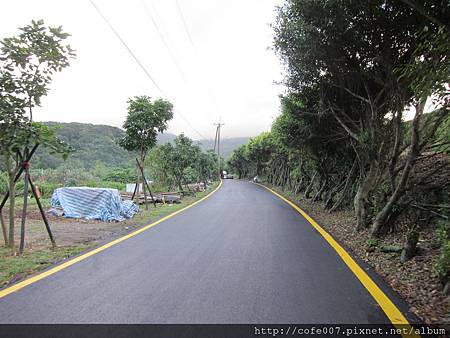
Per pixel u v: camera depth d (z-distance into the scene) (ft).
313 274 15.33
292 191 75.77
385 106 25.91
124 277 15.12
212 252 19.75
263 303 11.95
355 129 31.53
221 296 12.66
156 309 11.55
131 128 43.60
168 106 45.39
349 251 19.90
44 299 12.53
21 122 19.01
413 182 22.68
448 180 22.13
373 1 18.72
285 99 36.24
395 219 22.27
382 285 13.71
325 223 31.42
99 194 35.86
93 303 12.12
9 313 11.32
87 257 18.78
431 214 21.16
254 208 44.96
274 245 21.59
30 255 18.97
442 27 12.09
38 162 113.19
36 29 18.85
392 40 21.34
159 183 81.56
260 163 143.84
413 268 15.21
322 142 40.65
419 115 19.24
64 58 19.75
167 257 18.67
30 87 19.12
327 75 28.32
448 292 12.00
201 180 112.06
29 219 34.96
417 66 12.79
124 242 22.82
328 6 19.48
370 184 26.04
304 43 23.20
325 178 49.39
